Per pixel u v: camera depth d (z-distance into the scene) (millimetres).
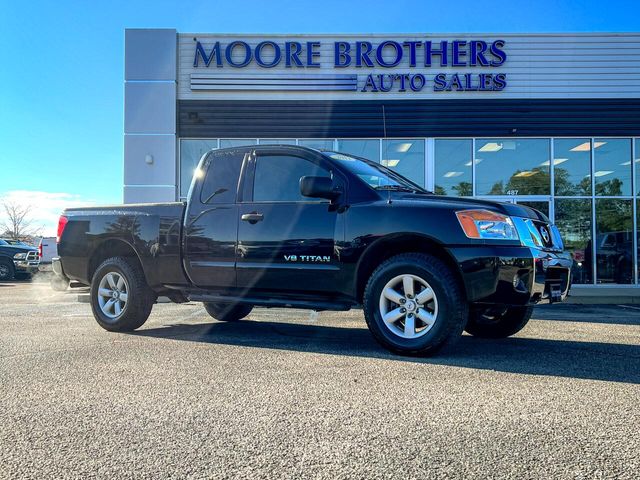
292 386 3678
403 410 3166
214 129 13875
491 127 13719
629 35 13789
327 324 6949
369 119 13781
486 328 5855
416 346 4562
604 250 13805
